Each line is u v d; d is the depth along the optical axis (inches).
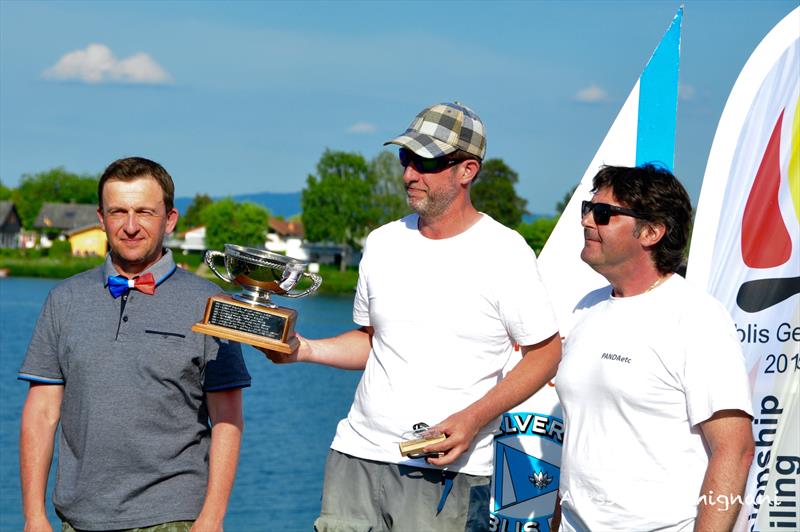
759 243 205.2
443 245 166.4
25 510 159.0
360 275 179.6
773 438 203.9
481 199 2994.6
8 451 685.3
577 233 217.0
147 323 158.2
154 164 160.9
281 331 156.8
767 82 205.2
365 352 182.4
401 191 4239.7
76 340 157.6
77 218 5674.2
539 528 213.2
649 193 147.8
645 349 145.7
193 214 6235.2
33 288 3157.0
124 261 160.2
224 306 156.6
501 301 163.5
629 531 145.1
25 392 976.3
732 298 205.2
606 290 161.5
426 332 164.9
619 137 216.2
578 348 153.6
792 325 205.2
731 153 206.1
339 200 4119.1
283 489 619.2
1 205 5354.3
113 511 155.2
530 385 162.6
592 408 150.3
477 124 165.9
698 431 144.6
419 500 165.9
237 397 163.8
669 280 150.2
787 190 205.2
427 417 164.2
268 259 157.1
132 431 155.9
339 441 175.3
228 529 525.3
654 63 215.9
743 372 142.2
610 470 147.1
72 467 158.6
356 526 169.2
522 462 214.7
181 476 159.0
